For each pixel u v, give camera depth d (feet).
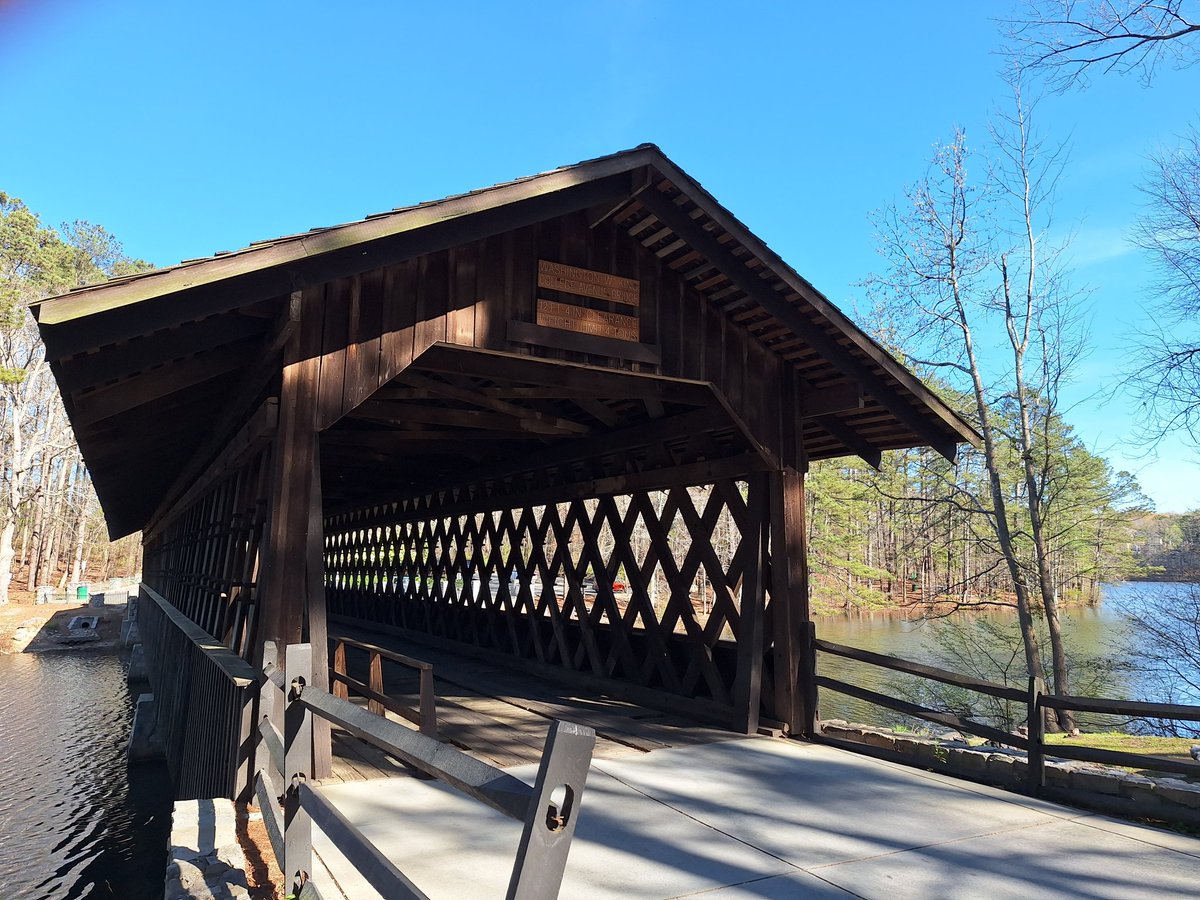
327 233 13.91
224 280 13.26
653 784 15.40
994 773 16.28
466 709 22.75
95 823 31.76
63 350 12.02
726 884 10.60
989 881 10.84
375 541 49.49
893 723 42.24
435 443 29.60
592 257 18.85
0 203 104.73
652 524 24.43
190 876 10.18
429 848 11.66
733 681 21.47
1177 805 13.53
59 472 147.33
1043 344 48.57
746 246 17.87
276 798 11.14
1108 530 61.05
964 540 54.85
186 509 39.63
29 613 101.91
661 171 17.07
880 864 11.45
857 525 115.75
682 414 22.65
